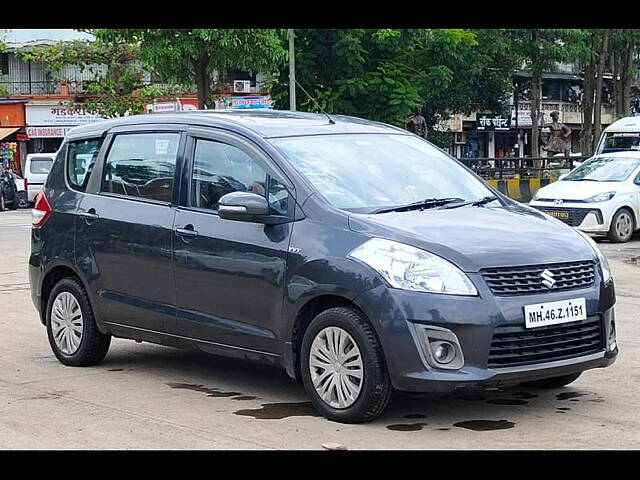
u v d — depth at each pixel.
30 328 10.68
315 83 27.92
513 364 6.37
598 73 42.38
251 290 7.13
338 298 6.66
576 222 20.06
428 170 7.76
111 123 8.62
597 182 20.78
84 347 8.55
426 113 47.69
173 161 7.91
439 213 7.03
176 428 6.61
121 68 40.84
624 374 8.09
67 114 50.59
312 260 6.73
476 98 48.56
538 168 32.97
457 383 6.20
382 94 27.48
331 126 7.90
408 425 6.58
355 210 6.96
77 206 8.59
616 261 16.78
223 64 24.73
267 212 7.04
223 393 7.62
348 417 6.58
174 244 7.66
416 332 6.26
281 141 7.45
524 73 56.88
